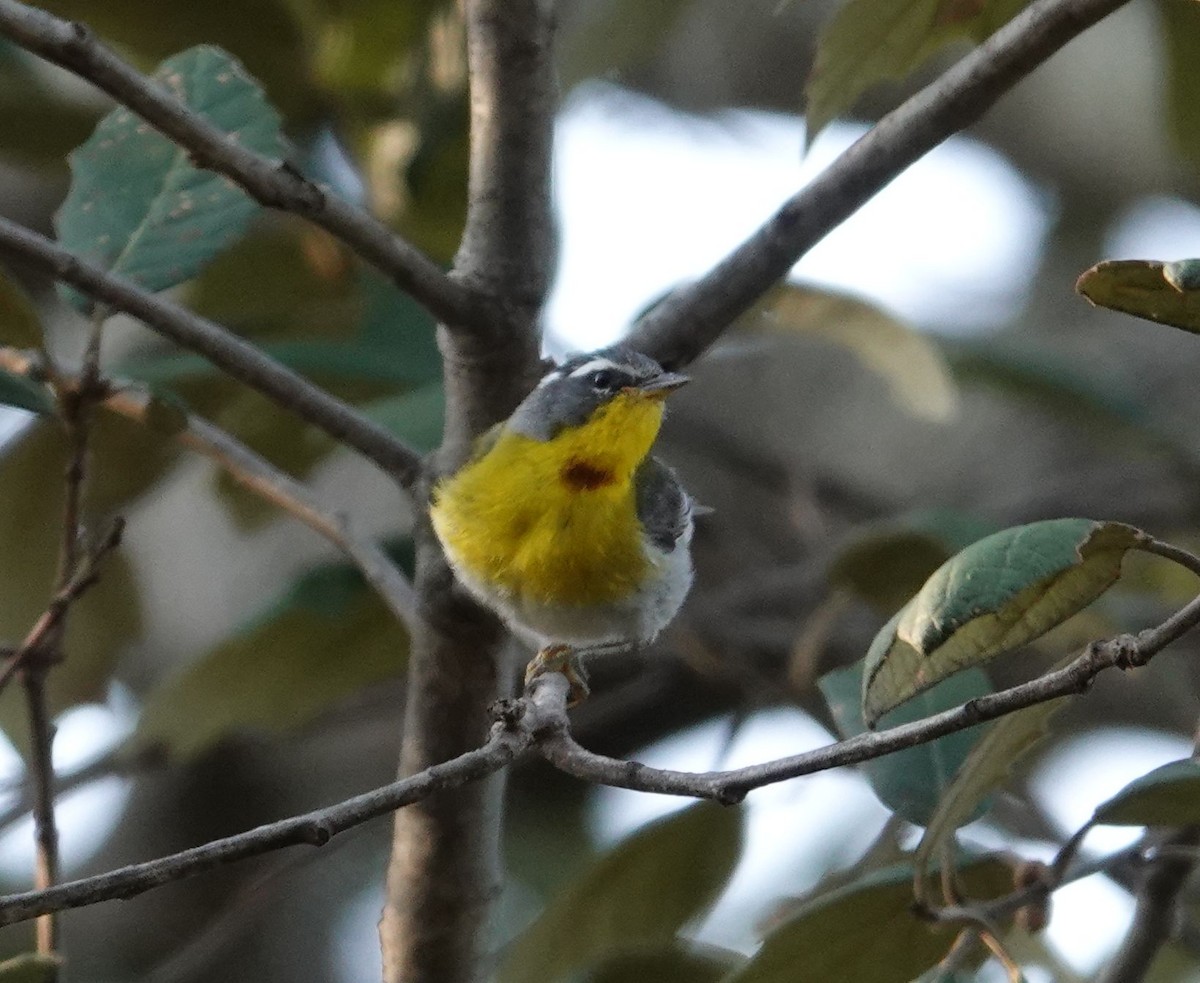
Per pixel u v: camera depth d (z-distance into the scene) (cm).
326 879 1580
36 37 629
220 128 838
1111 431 1257
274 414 1139
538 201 780
